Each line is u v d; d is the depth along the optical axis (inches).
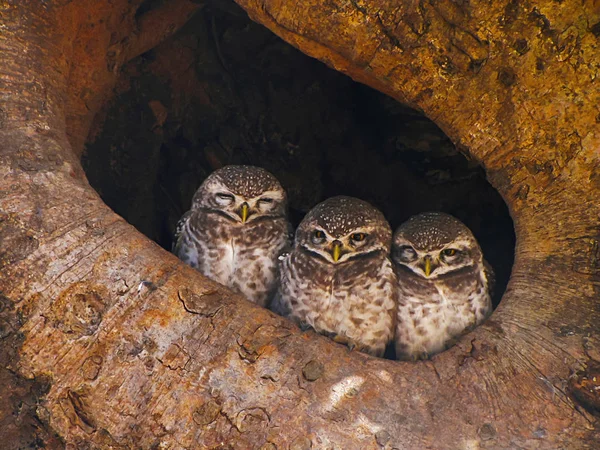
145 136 378.0
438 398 188.5
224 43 410.6
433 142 441.4
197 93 403.2
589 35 196.1
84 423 180.5
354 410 183.6
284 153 433.4
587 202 203.3
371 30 212.8
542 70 201.9
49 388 181.9
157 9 317.4
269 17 224.4
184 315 190.4
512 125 211.2
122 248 195.2
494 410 185.8
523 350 194.1
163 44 370.3
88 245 192.7
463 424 183.5
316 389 185.6
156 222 400.2
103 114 356.2
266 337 191.9
